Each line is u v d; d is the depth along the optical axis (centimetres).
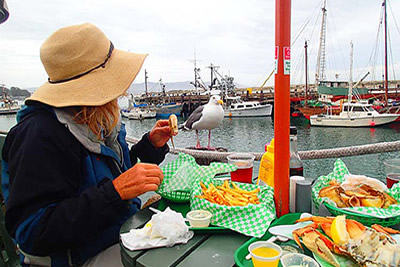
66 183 126
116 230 148
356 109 2969
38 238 115
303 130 2850
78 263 136
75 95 132
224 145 2234
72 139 131
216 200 142
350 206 131
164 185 158
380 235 95
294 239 111
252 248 104
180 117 4988
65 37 137
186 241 118
